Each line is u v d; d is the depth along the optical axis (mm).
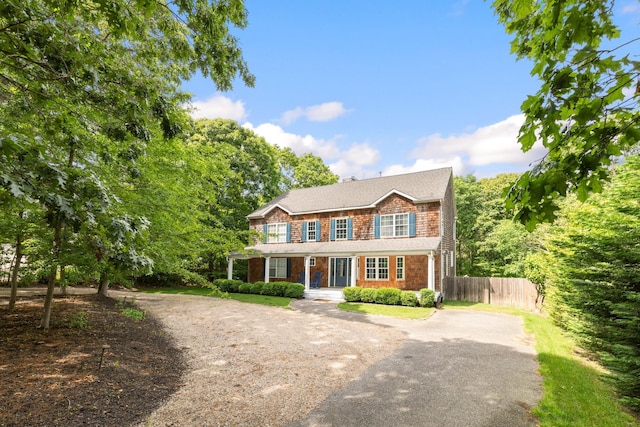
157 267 9914
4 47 3992
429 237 19906
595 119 2262
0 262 10953
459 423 4750
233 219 26750
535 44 2723
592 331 8297
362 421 4754
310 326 11641
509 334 10953
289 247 23594
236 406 5141
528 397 5707
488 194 36406
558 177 2371
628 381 6117
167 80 7258
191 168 10883
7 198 3074
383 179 24641
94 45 4770
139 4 3557
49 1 3973
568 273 8961
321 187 27094
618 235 7262
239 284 22375
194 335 9758
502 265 30234
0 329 8070
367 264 21844
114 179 7516
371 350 8664
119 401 4941
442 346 9211
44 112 5230
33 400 4586
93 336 8070
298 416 4879
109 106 4684
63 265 8000
